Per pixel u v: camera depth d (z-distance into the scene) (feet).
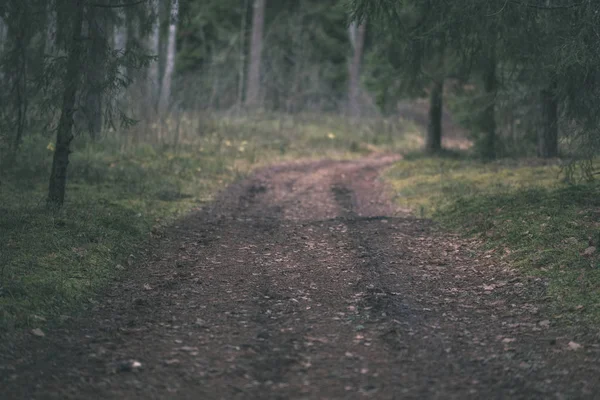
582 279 25.84
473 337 21.66
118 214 38.32
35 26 35.42
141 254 32.24
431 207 45.88
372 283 28.07
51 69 33.99
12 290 23.53
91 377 17.92
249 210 47.42
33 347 19.88
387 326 22.58
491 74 65.00
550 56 34.73
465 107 70.08
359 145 101.40
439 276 29.50
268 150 86.84
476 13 33.76
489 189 48.08
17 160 50.11
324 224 41.14
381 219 42.78
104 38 34.99
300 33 139.85
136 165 59.11
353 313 24.00
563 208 35.73
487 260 31.40
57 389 17.03
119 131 67.72
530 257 29.78
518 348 20.52
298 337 21.39
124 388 17.28
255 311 24.13
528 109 63.36
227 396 16.89
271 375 18.28
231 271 29.86
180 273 29.22
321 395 16.97
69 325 22.13
